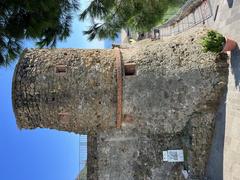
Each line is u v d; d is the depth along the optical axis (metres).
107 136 10.34
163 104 9.75
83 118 9.80
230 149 8.98
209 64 9.63
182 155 10.33
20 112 9.74
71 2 11.63
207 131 9.91
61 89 9.61
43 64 9.75
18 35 10.83
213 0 10.95
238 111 8.76
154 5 12.38
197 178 10.12
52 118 9.84
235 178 8.70
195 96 9.71
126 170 10.39
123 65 9.79
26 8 10.53
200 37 9.98
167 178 10.34
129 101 9.69
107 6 11.75
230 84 9.27
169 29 16.33
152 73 9.73
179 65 9.77
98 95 9.63
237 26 9.23
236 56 9.10
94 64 9.77
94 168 10.41
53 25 11.20
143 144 10.41
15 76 9.67
